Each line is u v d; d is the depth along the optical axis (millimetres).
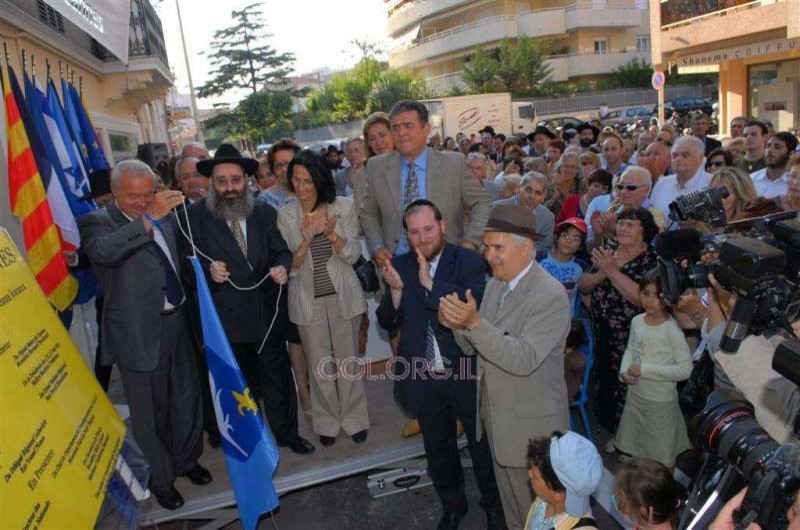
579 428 4234
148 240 3105
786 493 1206
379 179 3803
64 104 6332
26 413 1930
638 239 3566
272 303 3619
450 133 24547
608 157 6363
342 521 3490
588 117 31281
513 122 27000
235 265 3453
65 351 2459
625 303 3699
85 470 2191
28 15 6234
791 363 1230
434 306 2838
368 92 45250
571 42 40125
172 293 3359
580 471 2123
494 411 2680
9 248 2322
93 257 3074
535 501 2480
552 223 4984
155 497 3377
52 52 7434
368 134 4730
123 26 4852
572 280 4125
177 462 3422
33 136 4496
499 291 2762
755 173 5336
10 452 1750
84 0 4082
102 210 3262
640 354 3365
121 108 11883
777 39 14953
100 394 2646
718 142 8008
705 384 2695
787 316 1620
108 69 9844
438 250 2992
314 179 3479
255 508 3076
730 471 1789
